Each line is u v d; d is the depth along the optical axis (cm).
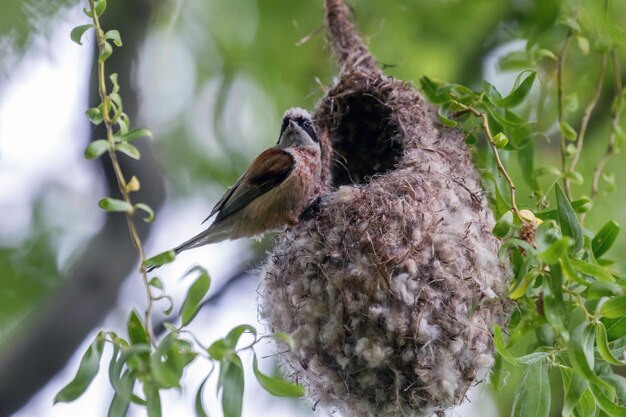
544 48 1160
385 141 1171
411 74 1455
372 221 901
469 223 924
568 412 766
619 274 854
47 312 1389
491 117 1027
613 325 823
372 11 1487
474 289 895
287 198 1091
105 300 1398
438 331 868
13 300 1439
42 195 1495
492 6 1441
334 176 1194
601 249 877
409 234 897
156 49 1514
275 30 1491
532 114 1316
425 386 871
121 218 1428
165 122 1530
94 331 1392
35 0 1209
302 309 902
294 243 943
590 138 1381
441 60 1462
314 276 904
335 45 1216
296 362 942
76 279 1405
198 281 709
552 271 761
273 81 1506
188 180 1520
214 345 691
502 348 814
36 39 1215
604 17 1107
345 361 882
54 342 1362
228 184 1508
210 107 1528
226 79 1527
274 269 960
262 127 1508
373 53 1471
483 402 1391
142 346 698
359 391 894
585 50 1108
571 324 769
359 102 1163
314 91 1274
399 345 866
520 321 871
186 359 695
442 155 1019
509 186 967
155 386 691
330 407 947
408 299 863
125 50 1380
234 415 675
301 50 1487
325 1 1228
